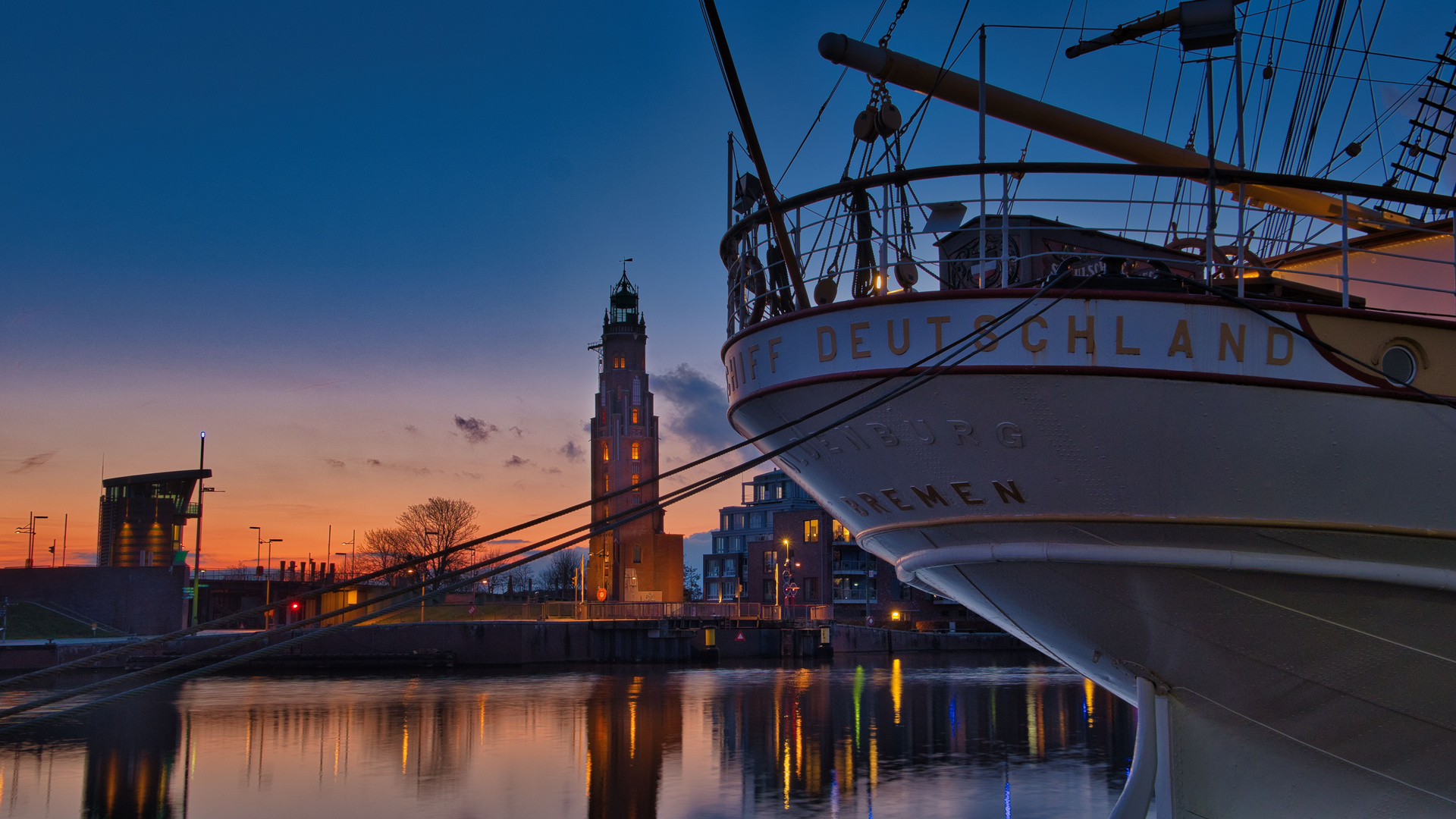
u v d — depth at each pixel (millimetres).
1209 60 8617
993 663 67438
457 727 30953
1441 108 15109
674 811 18281
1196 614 8797
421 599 8008
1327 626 8523
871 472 9273
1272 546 8250
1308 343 7848
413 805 19250
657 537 105750
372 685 48562
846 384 8688
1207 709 9523
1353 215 10477
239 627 71938
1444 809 9250
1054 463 8305
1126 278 8125
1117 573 8742
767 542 98375
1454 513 8008
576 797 19812
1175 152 9812
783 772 22109
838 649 81188
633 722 31906
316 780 21969
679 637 68250
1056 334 7961
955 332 8188
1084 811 17594
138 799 20078
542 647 65188
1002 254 9273
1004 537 8953
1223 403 7863
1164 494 8203
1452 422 7859
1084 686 44938
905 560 10219
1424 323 7898
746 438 11062
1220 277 10117
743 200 10297
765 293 9883
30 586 66312
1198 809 9656
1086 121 9617
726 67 8195
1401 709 8867
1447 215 10766
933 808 17906
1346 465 7938
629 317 110875
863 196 9156
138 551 83375
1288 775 9531
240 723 32656
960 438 8484
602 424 108250
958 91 9445
